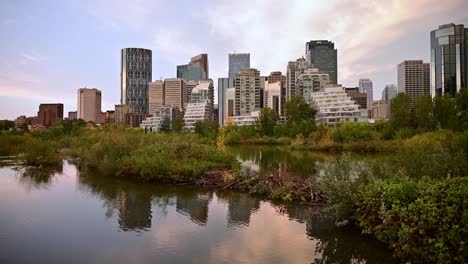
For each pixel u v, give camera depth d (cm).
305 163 2955
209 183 1700
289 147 5778
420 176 1051
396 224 731
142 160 1948
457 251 595
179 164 1842
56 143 4288
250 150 5112
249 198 1421
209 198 1424
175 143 2384
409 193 770
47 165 2703
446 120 4750
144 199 1409
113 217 1132
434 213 635
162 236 931
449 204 644
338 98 10481
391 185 828
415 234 675
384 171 1101
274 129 8156
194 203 1332
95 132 4475
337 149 4781
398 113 5162
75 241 895
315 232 955
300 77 14888
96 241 894
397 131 4875
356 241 878
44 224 1053
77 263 756
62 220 1098
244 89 16988
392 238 776
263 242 879
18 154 3441
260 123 8631
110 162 2061
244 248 837
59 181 1898
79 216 1148
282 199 1374
